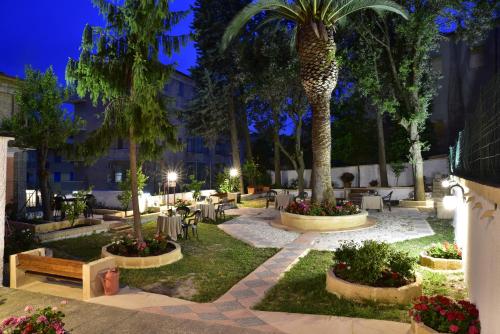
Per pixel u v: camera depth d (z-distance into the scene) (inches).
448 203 388.2
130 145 378.6
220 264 366.9
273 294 278.2
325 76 566.3
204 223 617.0
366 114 1123.9
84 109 1190.9
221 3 1031.6
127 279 317.4
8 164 599.8
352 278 265.9
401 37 751.7
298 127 924.6
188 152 1304.1
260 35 913.5
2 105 637.9
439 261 320.8
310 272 330.3
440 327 181.0
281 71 896.3
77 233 499.5
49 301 236.8
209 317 233.6
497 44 884.0
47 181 552.4
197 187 842.2
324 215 546.9
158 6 339.6
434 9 700.7
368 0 557.3
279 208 775.7
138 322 204.8
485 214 160.2
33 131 509.0
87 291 261.7
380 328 209.0
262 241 465.1
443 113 1015.0
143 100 340.8
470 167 302.2
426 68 773.3
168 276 327.3
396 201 854.5
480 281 185.9
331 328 210.8
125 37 362.0
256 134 1363.2
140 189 707.4
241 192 1066.1
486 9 678.5
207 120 1046.4
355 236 487.8
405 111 797.2
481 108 223.9
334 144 1125.1
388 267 269.0
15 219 550.3
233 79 1010.7
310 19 564.7
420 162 789.9
